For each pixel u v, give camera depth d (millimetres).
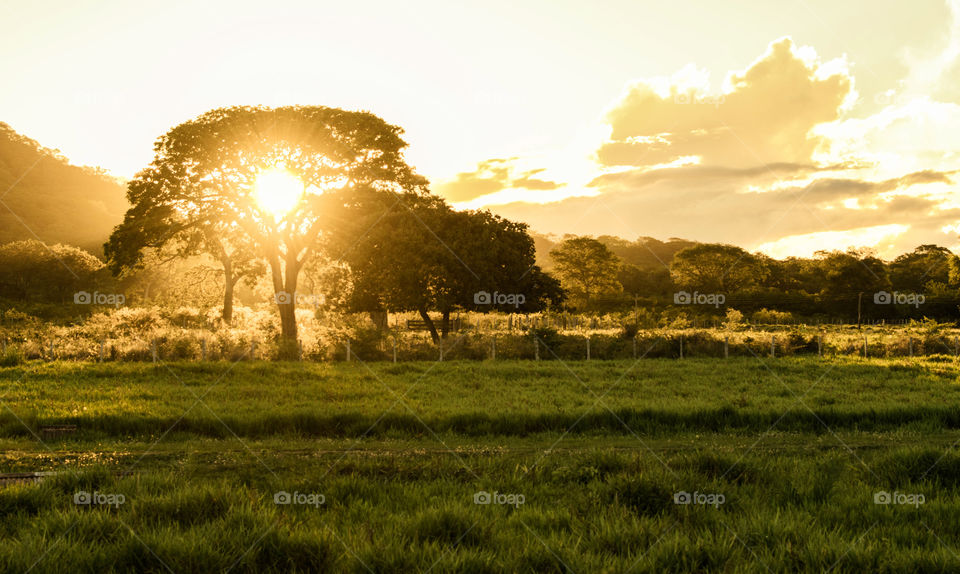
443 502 10109
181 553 7707
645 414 18062
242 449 14711
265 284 53719
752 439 16281
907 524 9312
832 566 7707
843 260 87688
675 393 22094
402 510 9914
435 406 19109
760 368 28922
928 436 16547
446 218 42500
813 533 8695
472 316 52594
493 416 17547
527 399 20469
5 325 47719
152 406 18797
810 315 86812
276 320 49188
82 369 26156
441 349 32906
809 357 33875
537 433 17031
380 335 33750
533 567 7754
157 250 42812
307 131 37969
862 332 57688
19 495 9711
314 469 12320
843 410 18391
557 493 10953
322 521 9234
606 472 11820
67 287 84062
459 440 16109
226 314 52750
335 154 38531
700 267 97688
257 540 8055
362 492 10672
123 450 14594
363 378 25531
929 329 48219
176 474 11523
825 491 10727
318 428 17359
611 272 97375
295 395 21312
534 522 9344
